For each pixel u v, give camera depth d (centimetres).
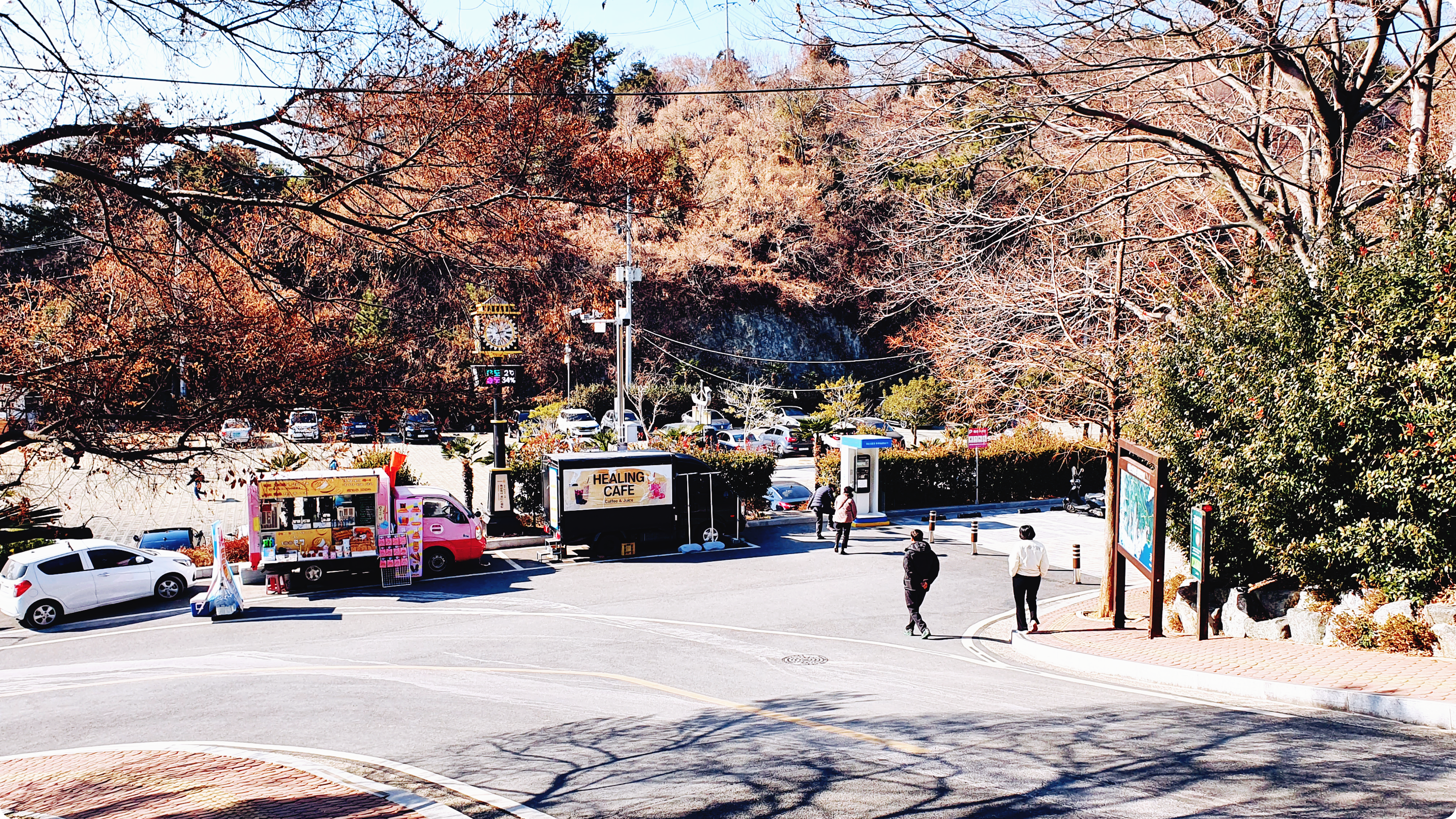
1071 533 2848
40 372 839
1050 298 2047
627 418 5600
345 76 803
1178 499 1513
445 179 861
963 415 3088
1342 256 1320
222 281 930
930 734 927
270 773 862
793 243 6662
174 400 914
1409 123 1961
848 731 961
